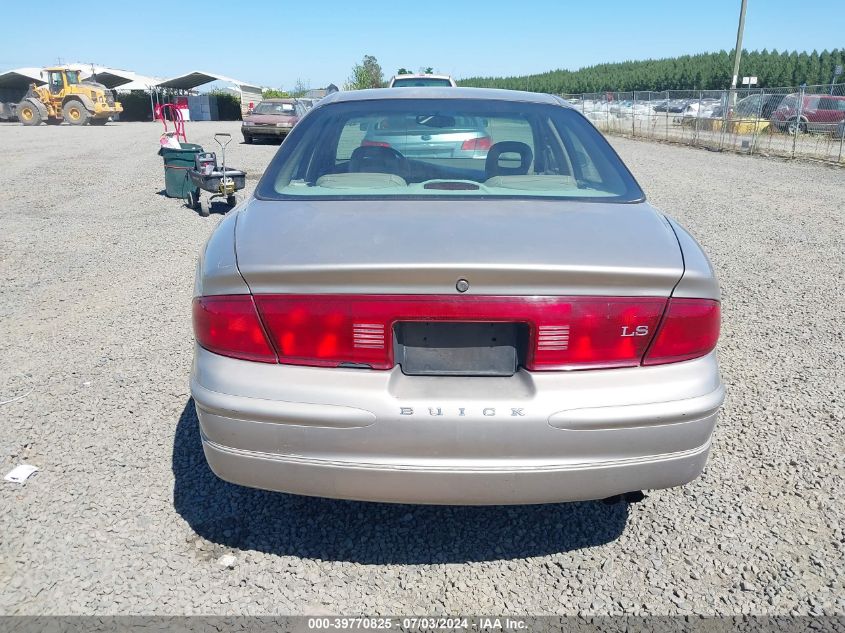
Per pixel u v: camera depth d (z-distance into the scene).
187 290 5.84
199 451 3.17
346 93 3.52
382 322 2.01
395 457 2.03
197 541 2.55
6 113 41.56
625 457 2.06
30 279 6.17
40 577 2.33
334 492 2.11
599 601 2.29
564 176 2.90
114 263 6.80
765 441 3.32
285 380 2.04
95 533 2.57
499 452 2.02
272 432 2.05
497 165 3.00
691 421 2.08
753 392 3.87
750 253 7.31
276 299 2.04
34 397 3.70
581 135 3.15
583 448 2.03
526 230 2.23
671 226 2.46
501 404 2.00
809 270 6.61
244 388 2.05
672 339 2.07
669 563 2.47
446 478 2.04
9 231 8.31
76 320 5.04
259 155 17.95
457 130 3.05
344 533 2.63
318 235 2.20
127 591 2.29
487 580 2.39
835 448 3.25
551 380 2.03
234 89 54.41
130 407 3.60
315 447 2.04
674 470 2.12
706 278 2.09
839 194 11.53
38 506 2.72
